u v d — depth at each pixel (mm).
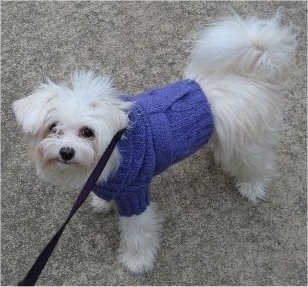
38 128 501
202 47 596
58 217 738
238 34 580
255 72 613
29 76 862
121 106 524
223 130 616
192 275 698
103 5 935
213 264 706
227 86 614
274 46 585
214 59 596
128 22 915
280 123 675
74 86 518
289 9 917
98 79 533
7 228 729
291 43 615
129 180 570
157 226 699
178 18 917
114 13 926
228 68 619
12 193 753
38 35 907
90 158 512
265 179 745
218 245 718
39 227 731
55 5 938
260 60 592
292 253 711
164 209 746
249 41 582
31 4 941
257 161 681
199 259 709
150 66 866
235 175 748
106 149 508
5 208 742
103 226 735
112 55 881
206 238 724
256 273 699
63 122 499
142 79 854
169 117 584
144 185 592
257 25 595
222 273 700
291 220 734
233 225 733
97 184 573
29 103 507
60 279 696
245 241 721
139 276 699
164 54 877
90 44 895
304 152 782
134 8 930
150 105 583
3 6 940
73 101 493
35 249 716
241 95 606
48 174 547
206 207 747
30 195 751
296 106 818
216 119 612
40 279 695
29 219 735
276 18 605
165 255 713
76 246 720
